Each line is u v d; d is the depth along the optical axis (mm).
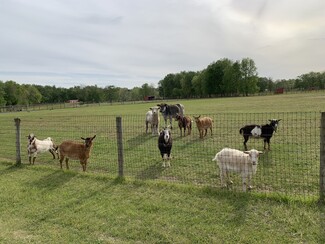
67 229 5441
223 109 36531
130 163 10438
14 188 7809
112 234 5164
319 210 5340
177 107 20422
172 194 6699
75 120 28891
